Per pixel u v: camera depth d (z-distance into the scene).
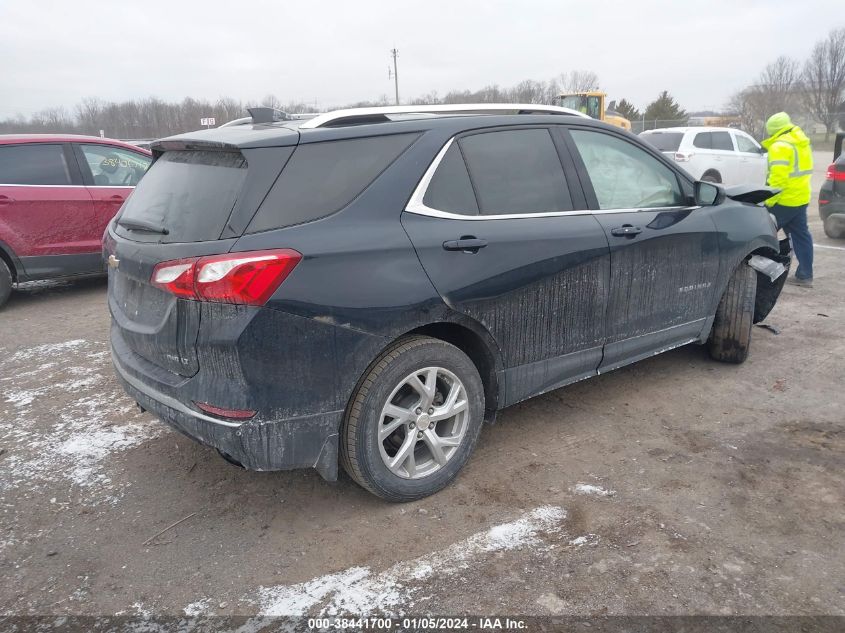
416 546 2.84
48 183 6.88
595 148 3.85
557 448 3.66
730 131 15.29
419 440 3.16
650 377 4.66
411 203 3.02
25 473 3.51
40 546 2.90
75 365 5.11
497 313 3.24
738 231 4.46
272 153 2.76
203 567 2.75
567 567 2.68
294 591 2.60
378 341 2.84
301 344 2.67
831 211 9.93
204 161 2.98
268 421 2.66
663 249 3.97
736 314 4.64
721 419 3.98
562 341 3.58
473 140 3.32
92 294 7.50
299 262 2.64
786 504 3.08
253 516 3.11
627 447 3.66
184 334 2.68
